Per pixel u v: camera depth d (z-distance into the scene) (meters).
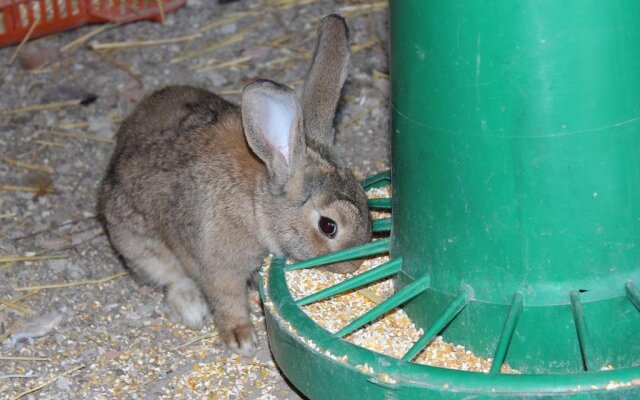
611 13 0.88
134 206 1.21
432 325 0.95
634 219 0.94
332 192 1.09
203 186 1.15
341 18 1.14
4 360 1.14
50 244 1.32
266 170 1.12
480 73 0.90
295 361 0.97
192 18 1.74
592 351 0.91
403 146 0.97
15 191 1.40
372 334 1.01
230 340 1.16
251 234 1.14
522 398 0.87
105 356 1.15
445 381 0.89
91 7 1.70
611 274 0.94
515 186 0.92
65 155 1.46
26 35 1.65
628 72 0.90
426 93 0.93
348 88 1.55
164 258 1.23
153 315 1.22
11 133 1.50
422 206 0.97
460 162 0.93
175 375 1.12
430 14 0.90
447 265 0.97
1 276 1.27
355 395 0.92
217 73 1.61
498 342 0.93
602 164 0.91
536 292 0.94
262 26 1.71
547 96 0.89
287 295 1.02
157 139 1.21
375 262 1.11
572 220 0.92
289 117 1.09
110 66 1.62
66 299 1.24
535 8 0.87
